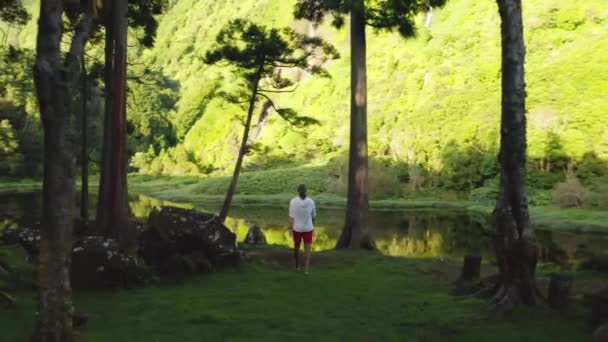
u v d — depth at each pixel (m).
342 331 6.76
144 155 124.44
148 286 9.53
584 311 7.19
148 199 68.12
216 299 8.49
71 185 5.92
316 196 66.50
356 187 17.62
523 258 7.50
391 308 8.00
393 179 66.56
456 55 110.94
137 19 22.03
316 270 11.86
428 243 26.19
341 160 69.62
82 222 17.02
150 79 32.28
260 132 126.88
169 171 116.12
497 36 108.44
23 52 23.31
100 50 36.41
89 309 7.80
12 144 87.00
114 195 13.30
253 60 22.12
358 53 17.89
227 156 119.06
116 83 13.43
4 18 19.61
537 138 60.34
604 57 73.75
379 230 33.41
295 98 134.00
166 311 7.71
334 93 124.56
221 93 23.89
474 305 7.89
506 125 7.75
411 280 10.62
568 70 72.88
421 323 7.07
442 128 75.81
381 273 11.52
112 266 9.23
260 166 99.12
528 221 7.63
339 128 106.00
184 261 10.41
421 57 116.19
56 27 5.85
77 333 6.21
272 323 7.09
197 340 6.32
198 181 98.94
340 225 36.84
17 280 9.47
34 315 7.29
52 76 5.77
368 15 17.78
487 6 119.88
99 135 45.09
